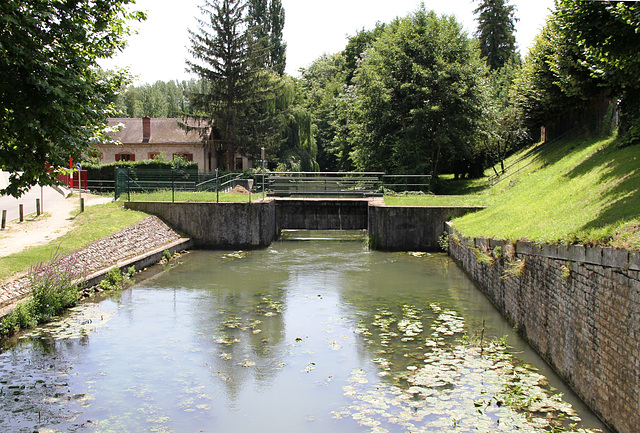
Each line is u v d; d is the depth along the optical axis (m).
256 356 9.78
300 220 25.66
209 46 41.09
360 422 7.14
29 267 13.55
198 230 23.22
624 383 6.22
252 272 17.80
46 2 8.73
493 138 34.34
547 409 7.28
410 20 34.62
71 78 8.65
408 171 32.44
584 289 7.42
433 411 7.33
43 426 7.13
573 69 19.75
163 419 7.37
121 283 15.91
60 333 11.13
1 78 8.17
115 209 22.53
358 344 10.34
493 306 13.16
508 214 16.41
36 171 9.05
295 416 7.40
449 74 32.25
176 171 34.56
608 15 11.12
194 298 14.20
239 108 41.59
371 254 21.67
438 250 22.52
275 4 64.88
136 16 10.18
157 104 85.69
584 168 15.91
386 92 33.22
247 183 33.22
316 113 66.00
